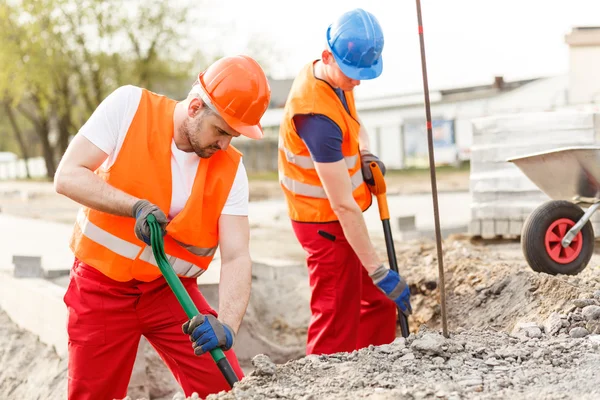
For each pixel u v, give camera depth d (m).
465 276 5.38
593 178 4.91
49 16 32.16
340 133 3.97
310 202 4.22
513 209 7.95
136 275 3.45
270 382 3.13
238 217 3.49
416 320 5.65
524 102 31.42
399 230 10.08
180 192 3.40
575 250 4.93
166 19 32.69
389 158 37.00
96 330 3.52
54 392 5.46
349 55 3.90
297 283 7.43
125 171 3.33
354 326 4.29
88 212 3.47
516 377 3.08
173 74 33.84
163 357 3.75
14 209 19.48
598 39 23.67
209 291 6.34
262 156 39.31
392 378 3.12
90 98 34.12
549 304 4.37
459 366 3.27
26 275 7.04
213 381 3.56
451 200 16.42
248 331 6.52
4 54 32.47
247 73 3.23
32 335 6.36
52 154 40.47
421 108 35.41
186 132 3.33
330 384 3.07
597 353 3.36
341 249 4.21
